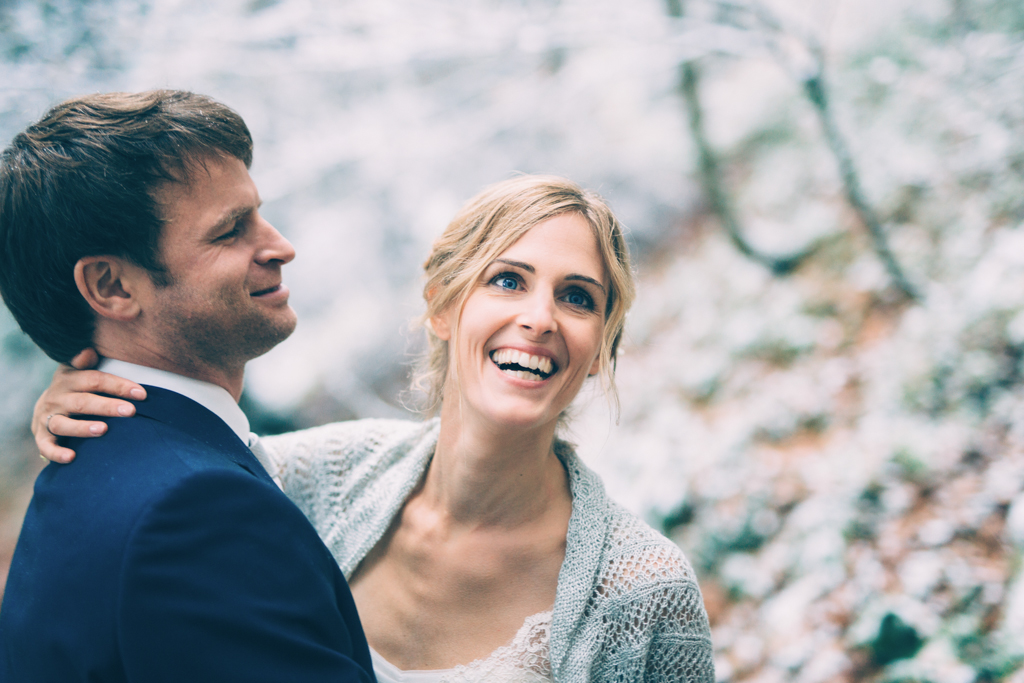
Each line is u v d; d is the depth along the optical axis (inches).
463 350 55.0
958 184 180.1
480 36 174.9
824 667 126.0
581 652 54.0
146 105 46.7
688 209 230.1
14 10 162.2
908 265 173.9
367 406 213.8
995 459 137.3
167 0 170.2
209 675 38.0
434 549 59.9
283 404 215.9
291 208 235.0
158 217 45.6
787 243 197.8
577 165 245.0
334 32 174.7
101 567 39.0
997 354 150.3
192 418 47.6
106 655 38.6
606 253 55.9
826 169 207.0
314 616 42.7
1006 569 122.7
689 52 201.3
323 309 231.9
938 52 195.8
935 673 116.9
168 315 47.8
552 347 53.7
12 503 198.7
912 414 151.6
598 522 57.6
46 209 45.1
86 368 49.7
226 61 179.2
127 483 41.5
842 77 211.5
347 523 64.6
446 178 238.2
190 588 38.5
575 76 224.7
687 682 56.8
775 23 177.3
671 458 172.4
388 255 235.6
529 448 55.5
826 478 151.1
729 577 147.5
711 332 195.5
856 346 170.9
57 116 46.7
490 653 57.0
